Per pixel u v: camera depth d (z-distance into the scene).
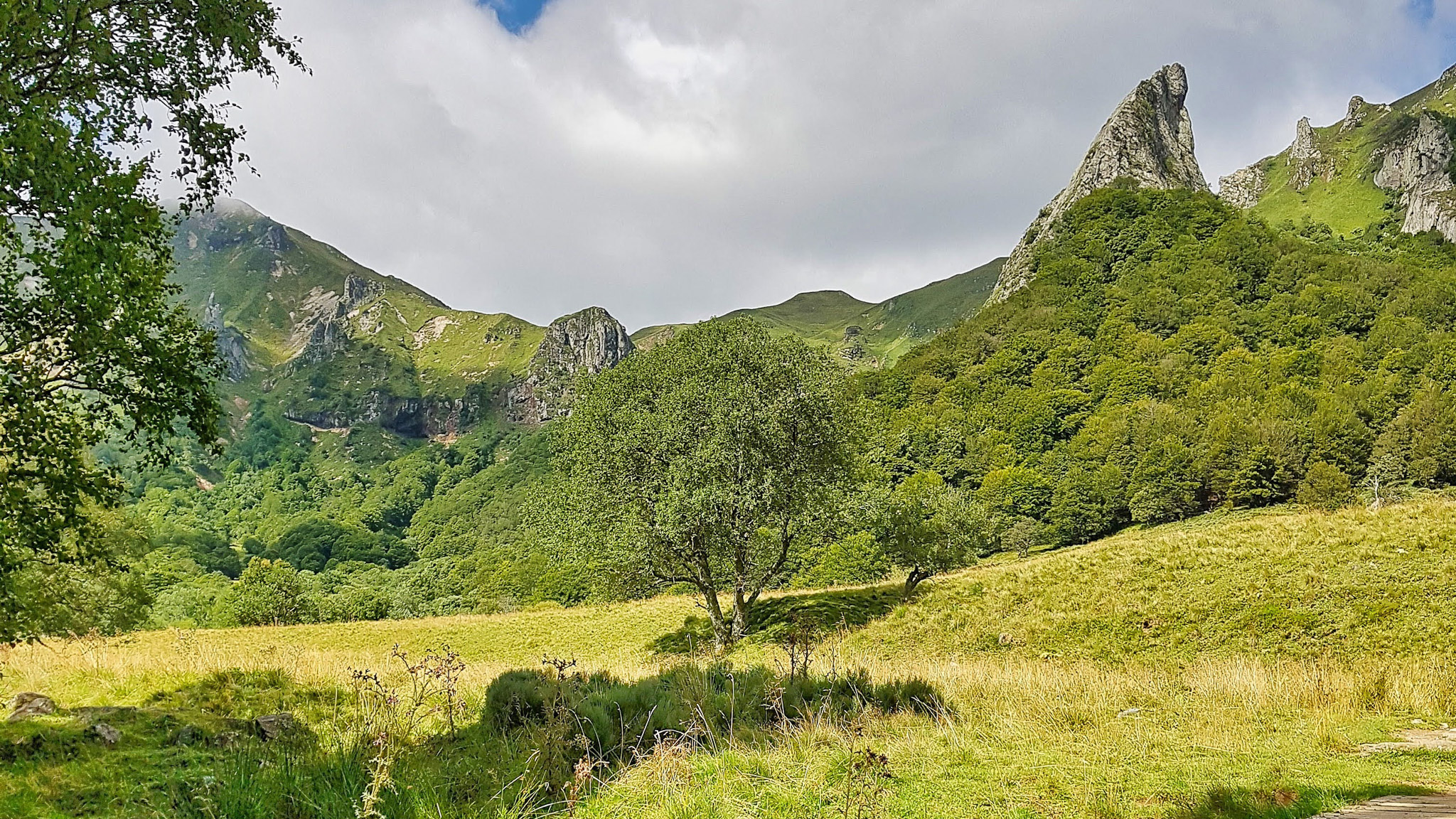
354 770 6.89
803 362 31.03
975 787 6.60
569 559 30.44
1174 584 26.11
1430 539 23.81
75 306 8.55
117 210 8.75
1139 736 8.80
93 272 8.43
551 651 33.81
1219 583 25.08
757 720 9.99
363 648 35.31
